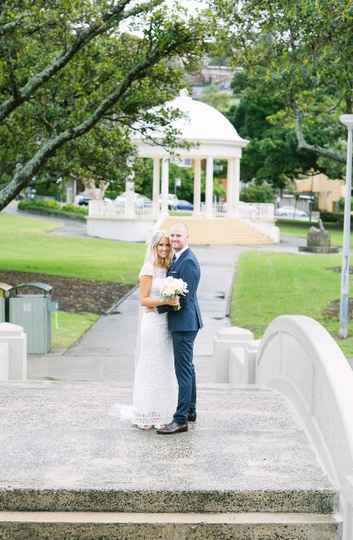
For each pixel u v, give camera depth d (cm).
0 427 698
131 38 2061
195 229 4344
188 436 681
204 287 2470
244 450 644
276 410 770
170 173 6856
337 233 5009
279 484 567
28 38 1897
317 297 2120
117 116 2252
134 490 552
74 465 600
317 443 643
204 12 1644
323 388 635
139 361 705
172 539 539
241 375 1072
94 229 4491
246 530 541
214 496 554
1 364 1084
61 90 2069
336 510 557
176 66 1962
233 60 1708
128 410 750
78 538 538
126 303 2138
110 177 2602
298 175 5875
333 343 691
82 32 1723
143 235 4438
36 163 1839
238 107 5706
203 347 1529
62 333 1655
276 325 878
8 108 1753
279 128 5009
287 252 3775
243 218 4581
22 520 538
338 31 1394
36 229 4600
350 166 1603
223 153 4503
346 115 1578
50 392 846
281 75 1828
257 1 1520
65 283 2416
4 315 1449
